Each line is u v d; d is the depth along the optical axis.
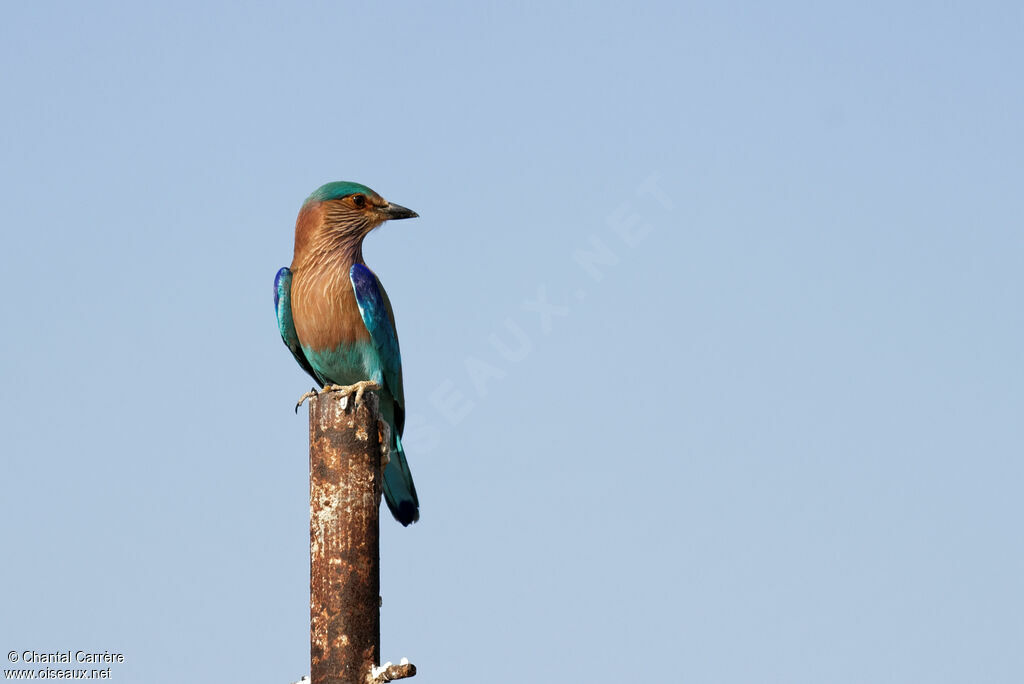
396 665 10.50
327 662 10.51
